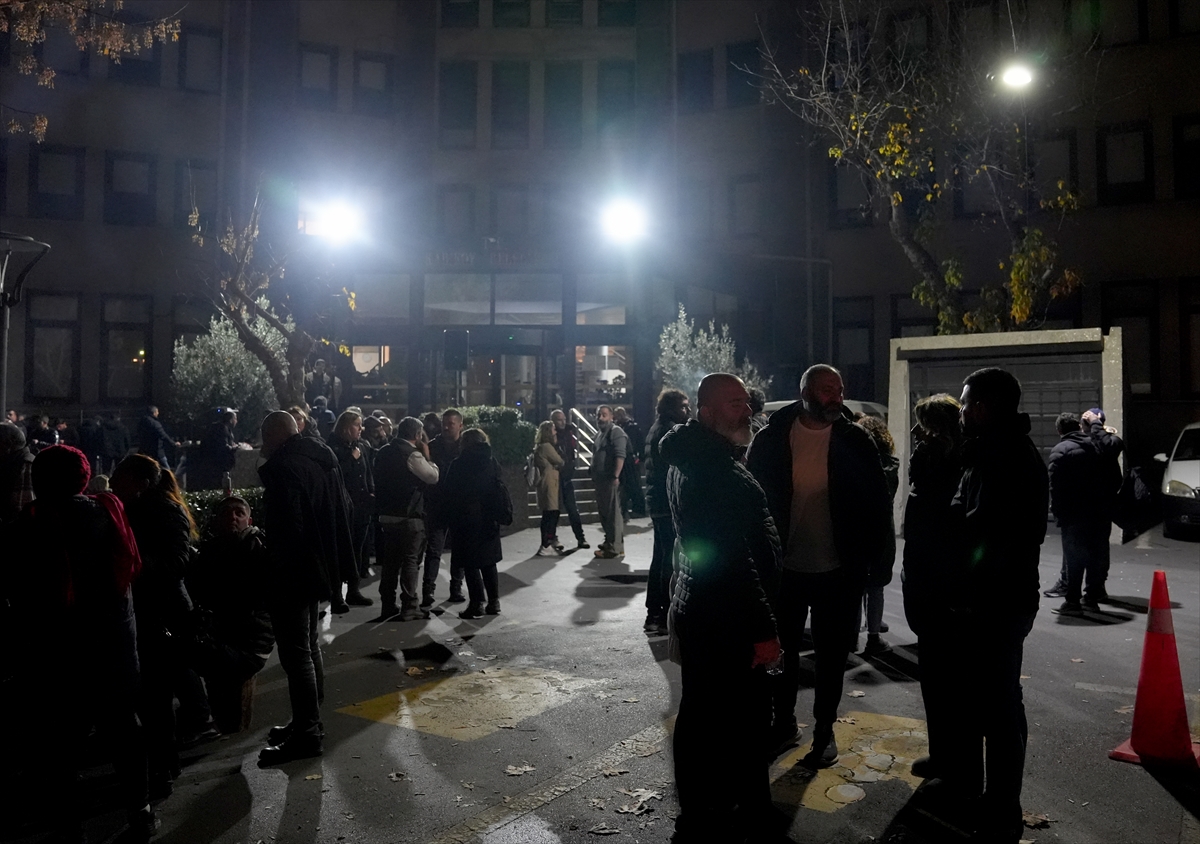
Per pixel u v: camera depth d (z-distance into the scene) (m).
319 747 4.97
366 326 24.83
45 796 4.41
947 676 4.24
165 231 23.33
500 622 8.31
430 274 24.91
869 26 22.62
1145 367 20.94
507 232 26.36
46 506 3.89
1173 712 4.72
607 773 4.67
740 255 20.89
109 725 3.95
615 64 26.64
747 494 3.66
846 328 24.00
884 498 4.69
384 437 11.20
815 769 4.67
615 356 25.38
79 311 22.64
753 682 3.66
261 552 5.23
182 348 19.42
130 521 4.59
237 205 23.86
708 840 3.67
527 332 24.95
